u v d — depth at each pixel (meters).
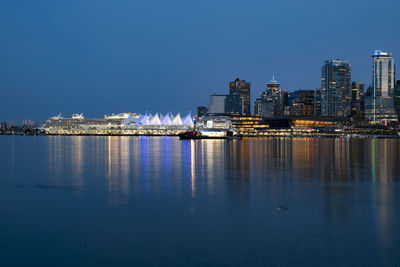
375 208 25.52
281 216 23.38
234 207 25.83
